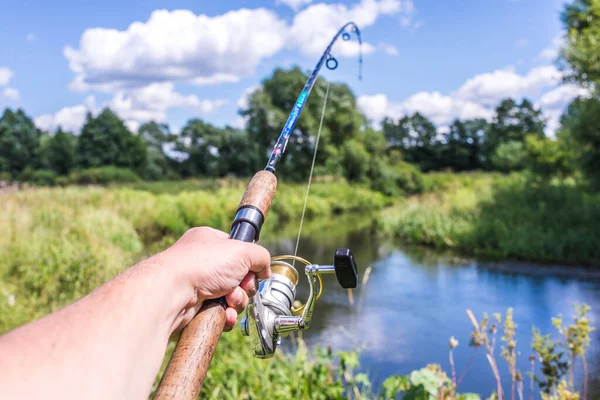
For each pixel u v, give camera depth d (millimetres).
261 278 882
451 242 13617
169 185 30469
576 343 3080
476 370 5633
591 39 13828
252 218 1047
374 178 37750
